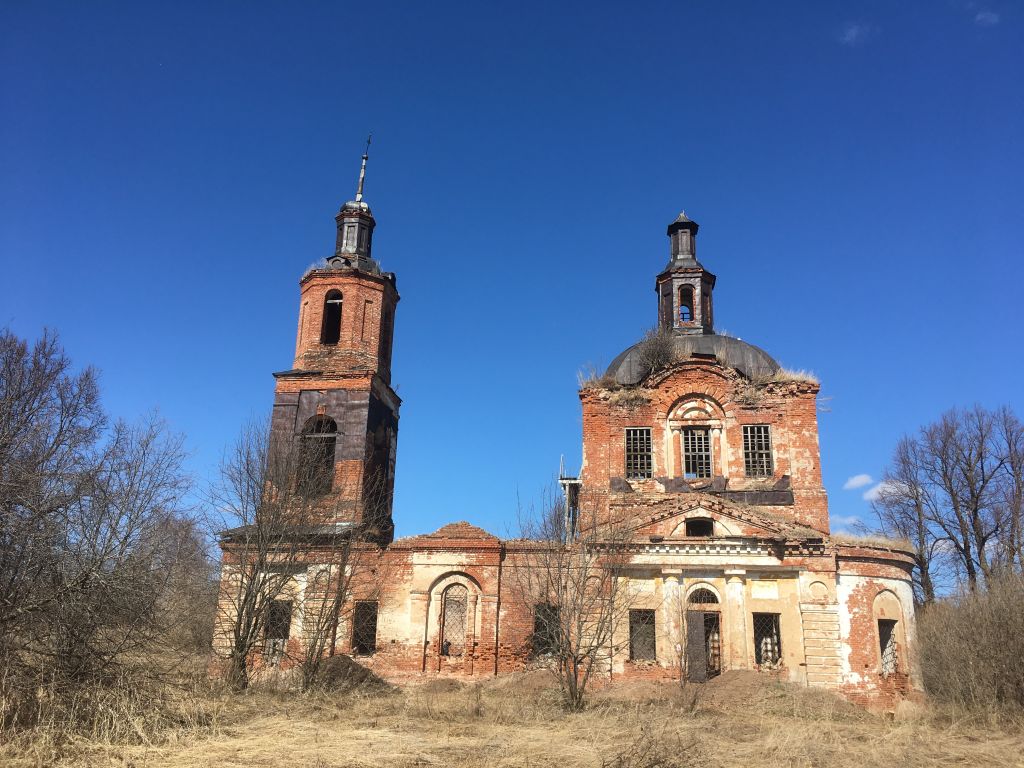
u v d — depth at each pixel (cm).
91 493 2044
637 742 1719
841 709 2662
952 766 1731
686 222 4250
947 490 4984
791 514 3406
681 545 3122
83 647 1848
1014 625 2841
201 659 2827
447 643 3266
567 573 2658
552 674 2730
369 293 3853
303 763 1513
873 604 3038
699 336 3934
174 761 1506
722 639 3036
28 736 1547
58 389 3456
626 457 3616
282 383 3697
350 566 3155
